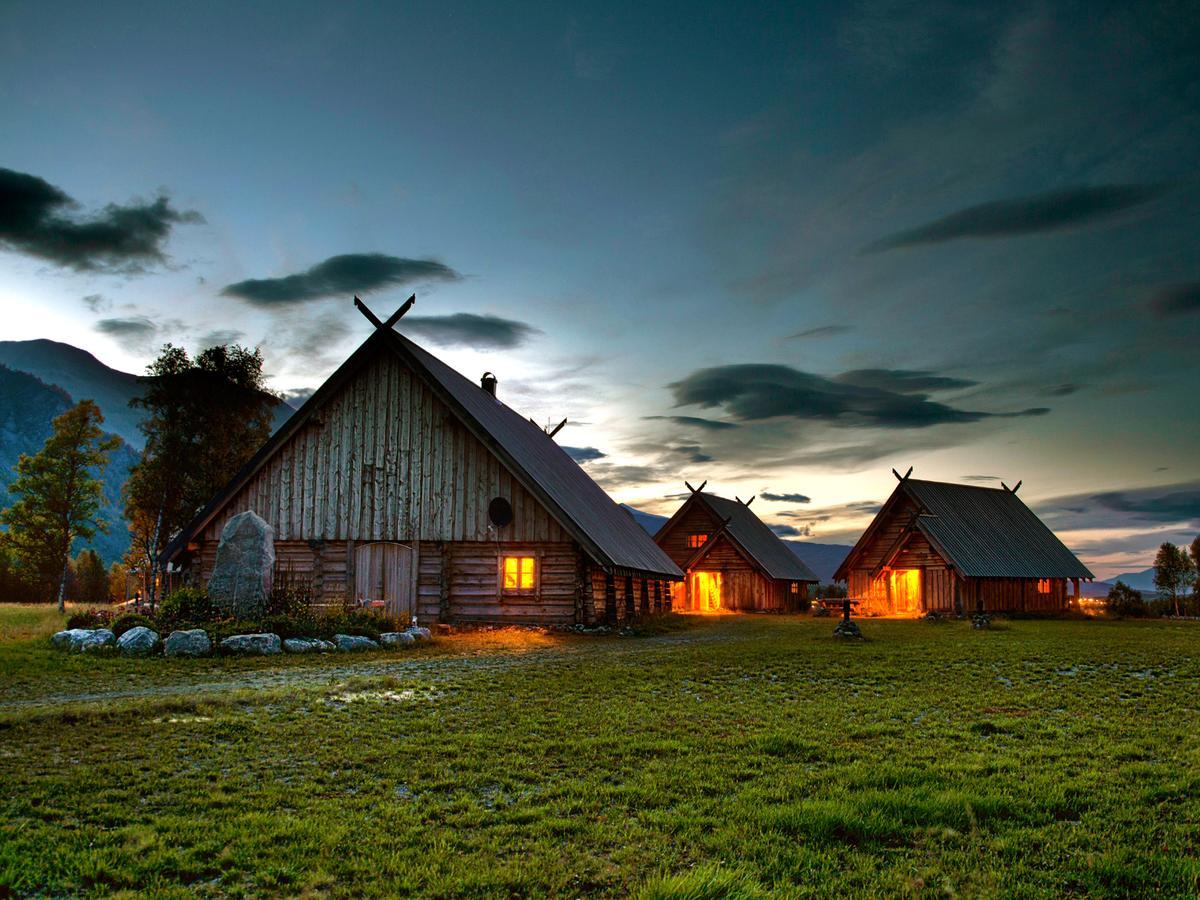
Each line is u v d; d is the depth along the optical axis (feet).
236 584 78.43
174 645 65.62
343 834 23.17
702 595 184.44
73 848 21.99
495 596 97.55
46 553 188.96
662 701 45.34
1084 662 64.23
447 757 32.30
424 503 100.17
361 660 65.46
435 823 24.53
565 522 95.50
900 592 160.35
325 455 102.63
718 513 187.11
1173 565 195.42
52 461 187.62
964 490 177.27
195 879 20.66
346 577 100.01
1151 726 38.68
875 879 20.22
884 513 165.78
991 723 38.63
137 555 177.99
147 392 169.48
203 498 166.30
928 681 53.83
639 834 23.27
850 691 49.57
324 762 31.32
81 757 31.96
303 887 19.77
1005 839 22.71
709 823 24.12
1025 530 177.17
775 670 58.80
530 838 23.27
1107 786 27.71
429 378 100.89
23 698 46.32
